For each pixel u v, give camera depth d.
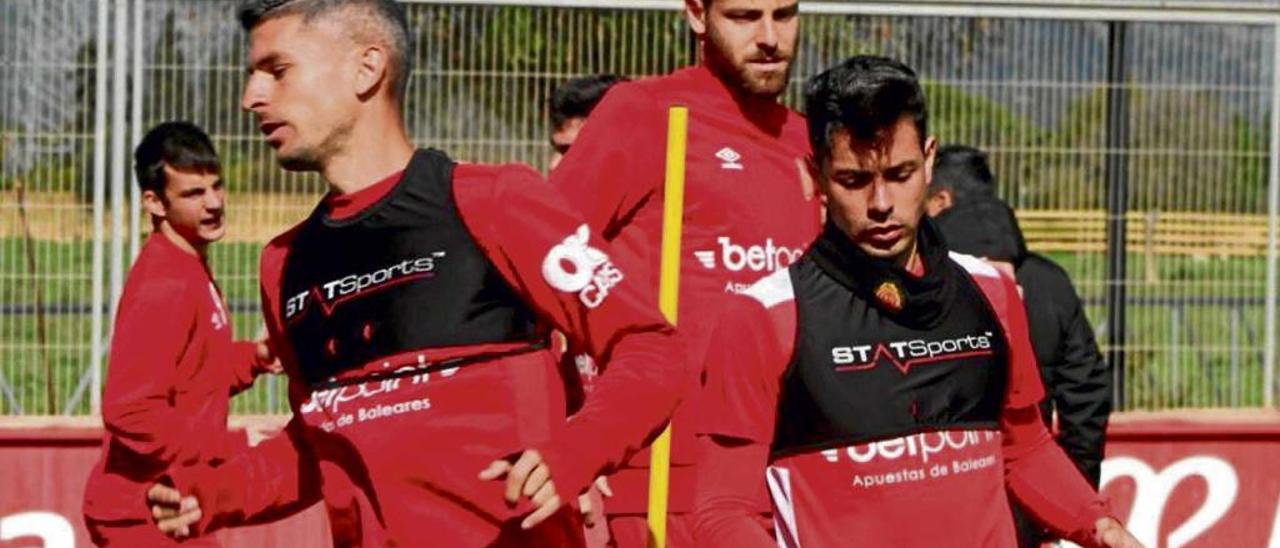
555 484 4.27
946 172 8.59
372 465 4.52
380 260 4.54
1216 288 12.75
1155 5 12.60
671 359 4.49
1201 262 12.74
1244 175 12.82
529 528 4.36
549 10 12.20
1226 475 12.00
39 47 12.00
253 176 12.21
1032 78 12.62
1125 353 12.70
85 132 12.05
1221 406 12.70
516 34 12.20
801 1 12.38
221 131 12.16
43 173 12.02
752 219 6.82
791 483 5.12
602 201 6.95
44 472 11.58
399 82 4.63
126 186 12.09
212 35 12.12
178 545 8.41
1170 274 12.74
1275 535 12.01
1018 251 8.62
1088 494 5.36
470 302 4.51
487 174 4.54
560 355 8.32
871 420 5.07
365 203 4.55
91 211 12.05
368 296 4.54
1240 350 12.70
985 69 12.60
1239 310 12.74
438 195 4.52
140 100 12.08
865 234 5.04
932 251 5.13
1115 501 11.92
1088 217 12.76
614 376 4.43
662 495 5.76
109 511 8.37
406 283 4.52
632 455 4.44
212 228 8.26
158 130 8.31
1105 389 8.72
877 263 5.05
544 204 4.51
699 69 6.99
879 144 4.96
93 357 11.98
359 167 4.59
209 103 12.14
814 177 5.17
